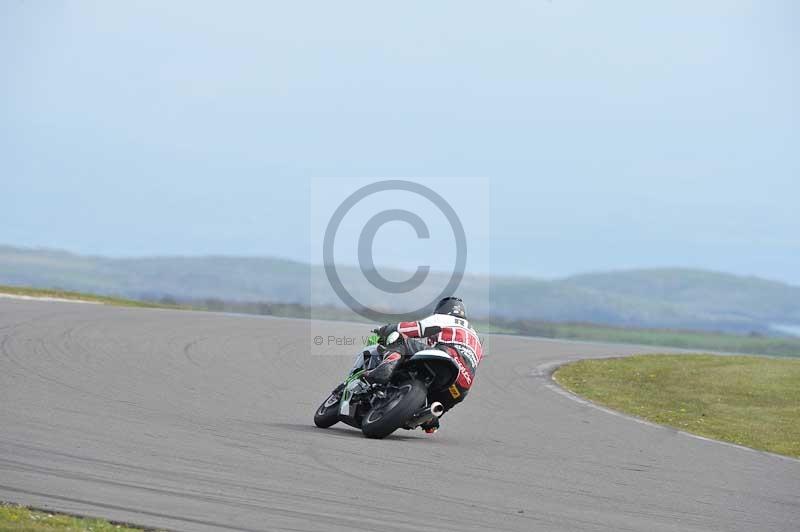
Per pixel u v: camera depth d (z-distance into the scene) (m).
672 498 32.28
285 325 91.44
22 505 24.83
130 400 44.69
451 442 41.12
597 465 37.69
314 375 61.06
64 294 112.81
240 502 27.02
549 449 41.03
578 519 28.23
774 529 29.06
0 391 43.69
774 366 79.31
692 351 100.94
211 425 39.72
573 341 106.62
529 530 26.52
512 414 51.59
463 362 40.28
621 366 77.00
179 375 55.25
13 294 104.62
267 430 39.72
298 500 27.78
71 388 46.56
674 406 59.59
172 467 30.66
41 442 32.84
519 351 85.38
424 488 30.67
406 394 38.94
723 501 32.41
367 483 30.70
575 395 61.12
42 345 61.72
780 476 37.78
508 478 33.50
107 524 23.77
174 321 85.12
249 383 55.09
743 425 53.16
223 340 74.38
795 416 57.75
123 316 85.44
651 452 41.91
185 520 24.78
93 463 30.31
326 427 42.22
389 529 25.45
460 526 26.38
